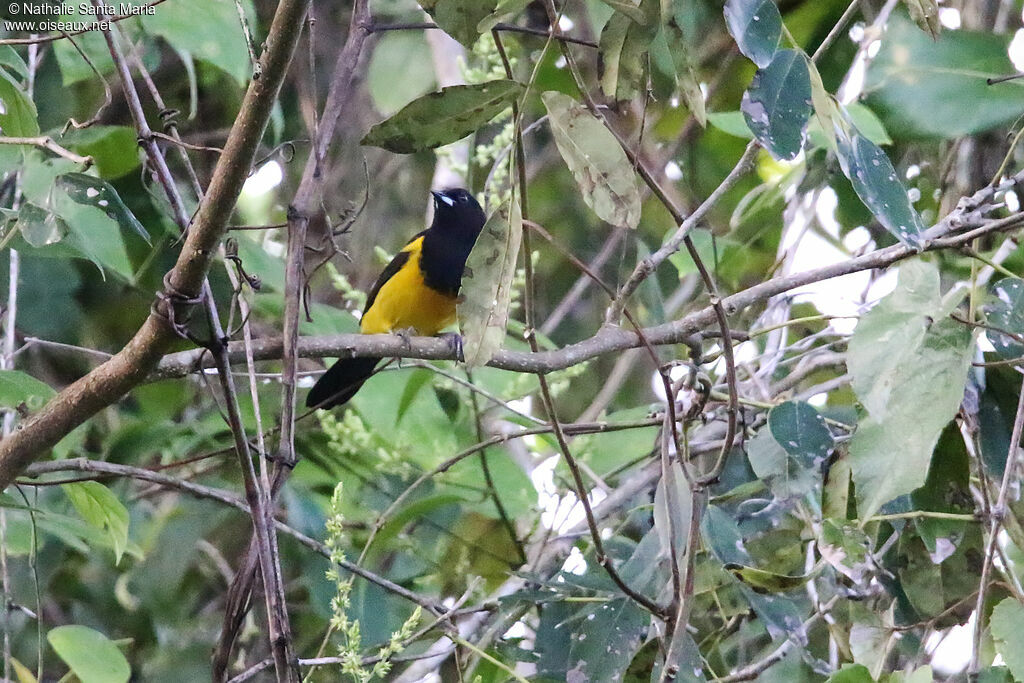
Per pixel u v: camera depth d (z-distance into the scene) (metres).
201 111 10.84
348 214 7.17
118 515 6.87
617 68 5.12
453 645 6.95
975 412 5.93
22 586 9.55
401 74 10.55
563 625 6.74
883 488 5.18
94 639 6.58
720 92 9.88
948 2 8.27
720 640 7.19
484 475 8.16
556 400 10.09
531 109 10.84
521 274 7.52
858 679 5.73
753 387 7.94
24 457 5.61
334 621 5.60
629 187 4.37
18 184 7.54
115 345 10.38
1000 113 7.05
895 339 5.30
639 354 9.84
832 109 4.66
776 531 7.08
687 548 5.49
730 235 9.28
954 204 7.50
